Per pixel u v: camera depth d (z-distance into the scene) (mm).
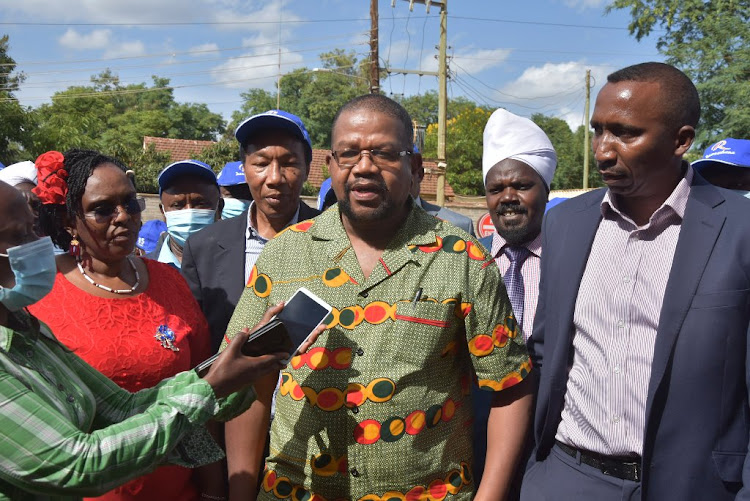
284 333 2045
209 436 2180
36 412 1645
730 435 2188
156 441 1801
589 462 2436
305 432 2211
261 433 2457
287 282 2318
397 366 2146
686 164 2391
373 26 21078
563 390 2533
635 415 2326
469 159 47344
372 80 21406
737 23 18953
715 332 2156
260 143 3307
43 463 1630
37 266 1707
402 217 2314
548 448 2615
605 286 2430
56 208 2514
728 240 2193
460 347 2338
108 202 2482
